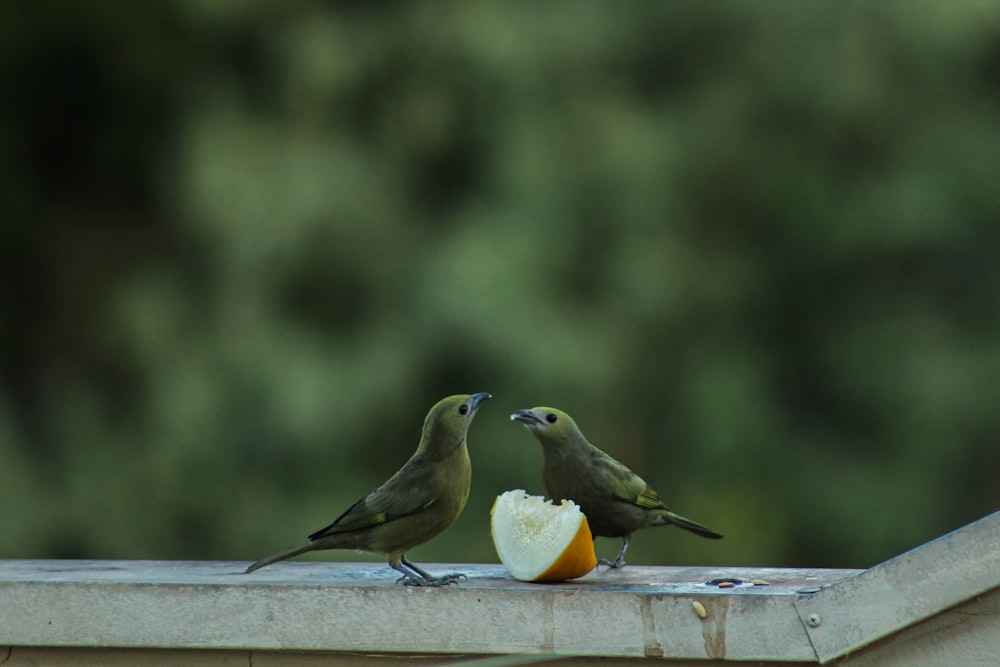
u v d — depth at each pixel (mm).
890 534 15820
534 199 14305
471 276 13719
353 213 14102
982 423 16172
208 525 13938
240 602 3850
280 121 14617
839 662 3559
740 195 15773
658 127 15195
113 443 14758
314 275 14266
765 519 15297
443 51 14531
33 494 14414
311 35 14648
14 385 16266
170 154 15734
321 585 3852
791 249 16125
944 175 15891
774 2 15578
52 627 3922
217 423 13922
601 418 14523
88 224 16734
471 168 14844
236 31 15312
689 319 15375
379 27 14656
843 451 16172
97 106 16703
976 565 3408
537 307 13836
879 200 15805
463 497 4371
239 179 14031
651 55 15664
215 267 14422
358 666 3846
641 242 14758
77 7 15922
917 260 16516
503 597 3734
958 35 15523
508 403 13797
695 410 15180
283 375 13766
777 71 15602
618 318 14594
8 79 16547
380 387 13750
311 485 13859
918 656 3504
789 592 3646
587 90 14844
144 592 3895
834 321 16344
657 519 5070
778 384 16297
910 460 16078
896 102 15898
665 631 3641
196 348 14289
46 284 16578
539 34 14703
